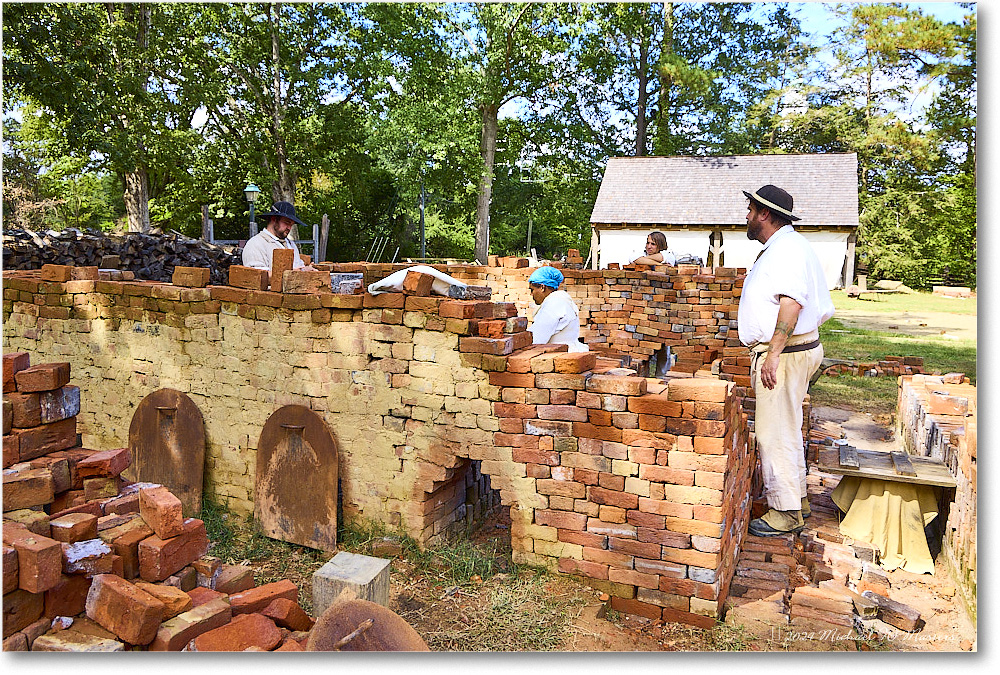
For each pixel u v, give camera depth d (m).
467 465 4.86
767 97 29.70
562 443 3.87
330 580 2.91
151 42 22.14
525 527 4.02
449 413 4.23
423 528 4.43
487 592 3.92
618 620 3.66
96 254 10.13
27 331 6.13
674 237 22.98
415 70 26.64
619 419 3.69
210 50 24.56
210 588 2.94
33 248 9.30
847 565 4.20
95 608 2.50
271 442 4.76
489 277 10.31
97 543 2.64
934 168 28.81
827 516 5.27
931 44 24.83
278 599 2.97
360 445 4.59
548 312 4.87
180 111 24.30
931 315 20.39
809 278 4.21
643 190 24.33
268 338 4.88
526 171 33.09
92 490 2.97
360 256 34.78
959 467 4.54
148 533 2.86
